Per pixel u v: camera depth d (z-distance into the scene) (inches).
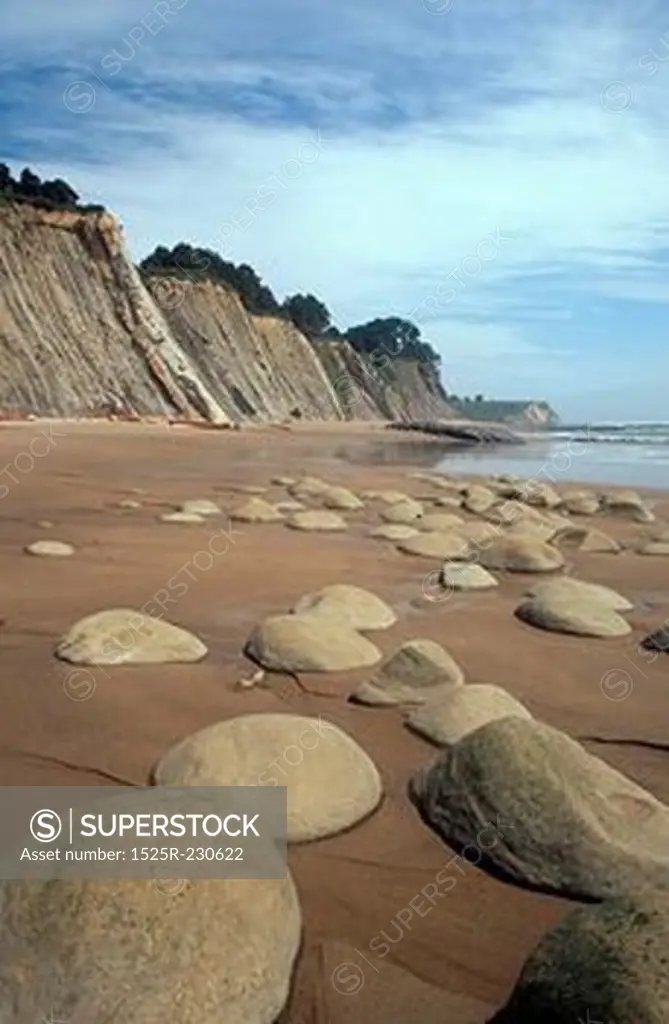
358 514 508.4
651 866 120.0
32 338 1505.9
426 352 4227.4
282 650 205.8
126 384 1663.4
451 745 150.9
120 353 1689.2
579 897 118.6
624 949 90.0
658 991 85.4
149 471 756.0
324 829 130.6
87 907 94.7
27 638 225.5
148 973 91.9
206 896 98.0
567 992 90.0
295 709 180.7
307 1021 96.4
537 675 210.4
